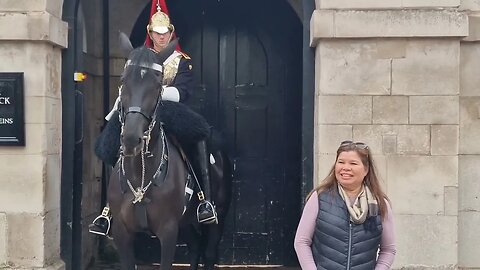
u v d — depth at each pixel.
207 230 5.63
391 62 4.88
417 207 4.88
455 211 4.87
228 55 6.82
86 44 6.53
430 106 4.88
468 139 5.06
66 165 5.37
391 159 4.88
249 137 6.80
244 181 6.80
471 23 4.98
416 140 4.88
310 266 3.21
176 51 4.98
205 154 4.91
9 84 4.94
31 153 4.98
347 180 3.23
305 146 5.24
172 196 4.40
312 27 4.97
